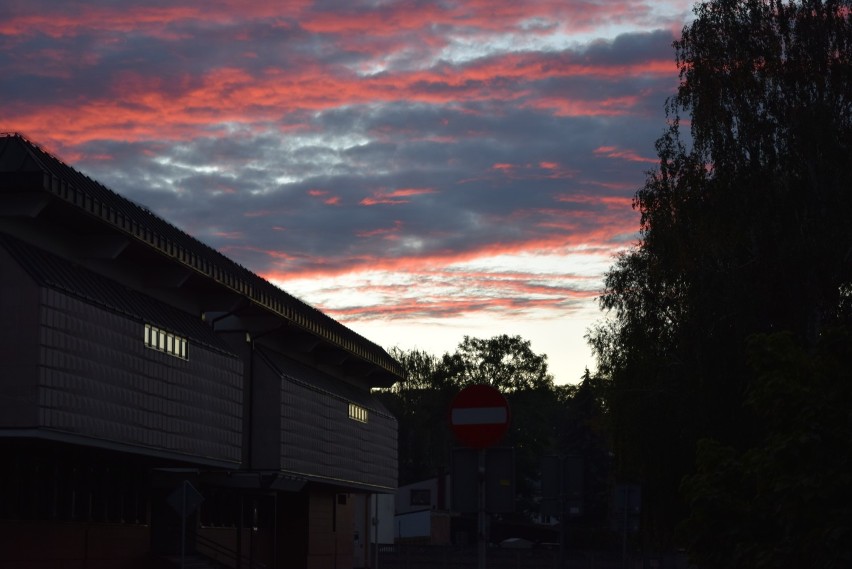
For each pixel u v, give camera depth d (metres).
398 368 72.25
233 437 42.62
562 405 150.00
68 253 34.62
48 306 29.64
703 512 17.52
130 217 35.53
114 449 33.53
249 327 50.41
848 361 16.88
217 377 41.31
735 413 41.25
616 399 47.41
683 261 44.22
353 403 61.41
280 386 48.88
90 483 37.81
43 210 32.50
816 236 41.00
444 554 79.06
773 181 43.06
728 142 44.22
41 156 32.66
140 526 41.66
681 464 43.69
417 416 150.88
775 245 42.22
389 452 69.75
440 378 135.12
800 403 16.33
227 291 44.16
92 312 32.09
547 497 26.47
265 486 48.75
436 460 148.75
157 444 36.09
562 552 26.30
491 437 14.69
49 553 34.62
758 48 45.00
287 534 59.88
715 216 43.50
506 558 75.88
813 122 42.62
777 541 17.06
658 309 47.50
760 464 16.55
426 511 113.25
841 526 15.30
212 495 49.75
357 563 79.06
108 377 32.88
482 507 14.67
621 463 47.16
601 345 55.50
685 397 42.50
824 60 44.31
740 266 42.81
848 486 15.62
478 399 14.74
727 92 44.91
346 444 59.47
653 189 46.41
